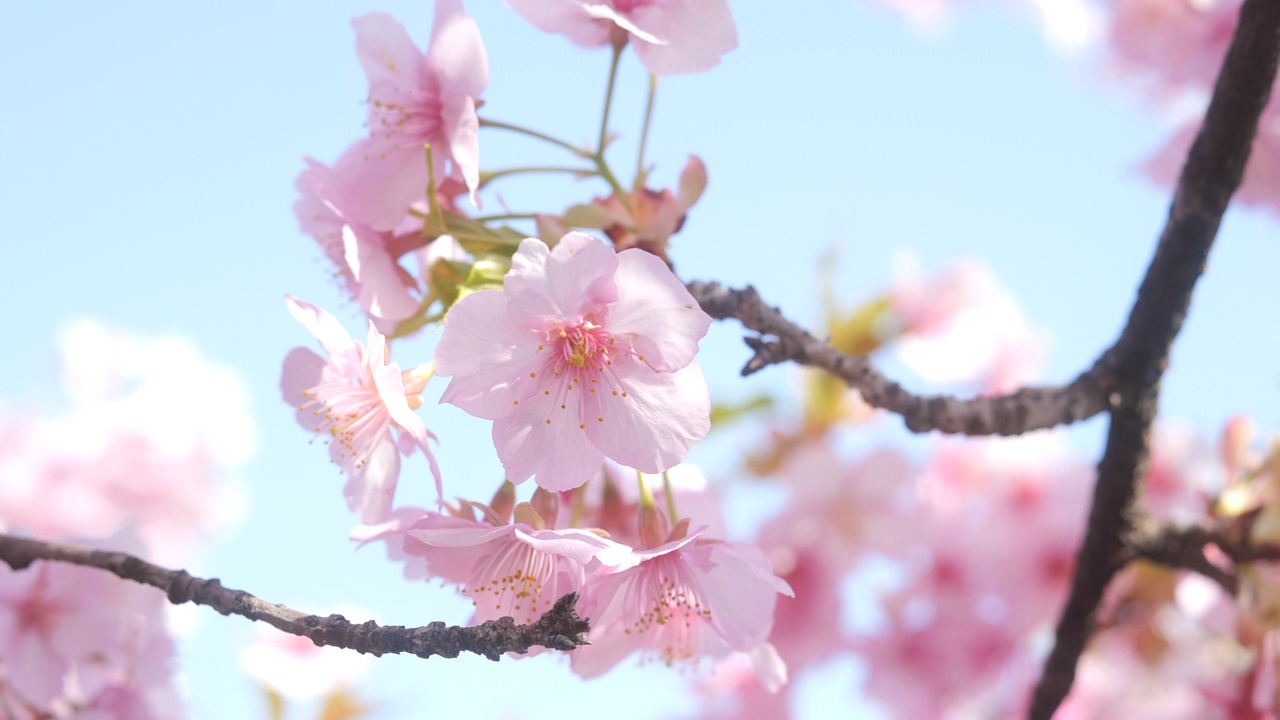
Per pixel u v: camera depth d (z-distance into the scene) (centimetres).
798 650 63
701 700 67
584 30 46
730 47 46
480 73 46
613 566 44
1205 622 57
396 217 46
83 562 45
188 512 84
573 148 47
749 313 47
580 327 44
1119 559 52
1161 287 49
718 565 45
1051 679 54
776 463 64
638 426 44
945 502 66
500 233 46
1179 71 60
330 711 62
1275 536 52
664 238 47
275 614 42
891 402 48
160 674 52
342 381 46
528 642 40
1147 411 50
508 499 45
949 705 65
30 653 51
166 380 87
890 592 65
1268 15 46
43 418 84
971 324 69
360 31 47
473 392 44
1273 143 57
